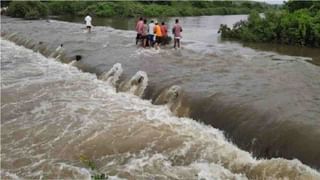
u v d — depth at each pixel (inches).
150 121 519.5
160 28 951.0
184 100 551.8
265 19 1439.5
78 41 1062.4
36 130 509.0
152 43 951.6
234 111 491.2
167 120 523.5
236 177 387.5
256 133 442.6
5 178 400.5
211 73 680.4
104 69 754.2
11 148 465.4
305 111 475.5
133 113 551.2
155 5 3137.3
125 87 667.4
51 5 2516.0
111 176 394.6
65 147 461.4
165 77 650.2
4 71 798.5
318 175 362.9
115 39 1112.2
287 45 1299.2
